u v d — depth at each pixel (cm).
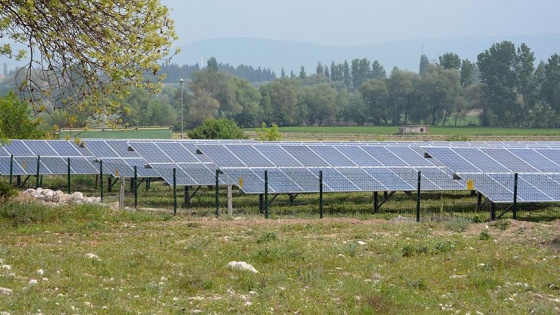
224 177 3312
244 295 1420
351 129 14338
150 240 2080
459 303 1378
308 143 3894
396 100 15700
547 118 14712
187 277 1527
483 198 3672
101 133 6719
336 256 1823
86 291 1386
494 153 3612
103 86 2181
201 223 2455
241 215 2861
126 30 2128
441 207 3153
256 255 1800
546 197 2933
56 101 2181
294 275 1603
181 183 3300
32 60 2142
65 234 2192
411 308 1331
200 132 6606
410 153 3744
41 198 3106
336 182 3142
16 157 4003
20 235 2145
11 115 4806
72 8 2047
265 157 3469
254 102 14838
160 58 2170
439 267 1708
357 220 2580
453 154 3534
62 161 4078
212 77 14338
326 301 1366
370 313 1288
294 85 16112
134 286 1462
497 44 14912
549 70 14662
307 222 2486
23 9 1977
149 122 10994
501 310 1322
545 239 2080
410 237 2181
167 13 2177
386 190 3134
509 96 14862
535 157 3631
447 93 15312
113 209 2689
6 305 1202
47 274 1520
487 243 2045
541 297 1433
